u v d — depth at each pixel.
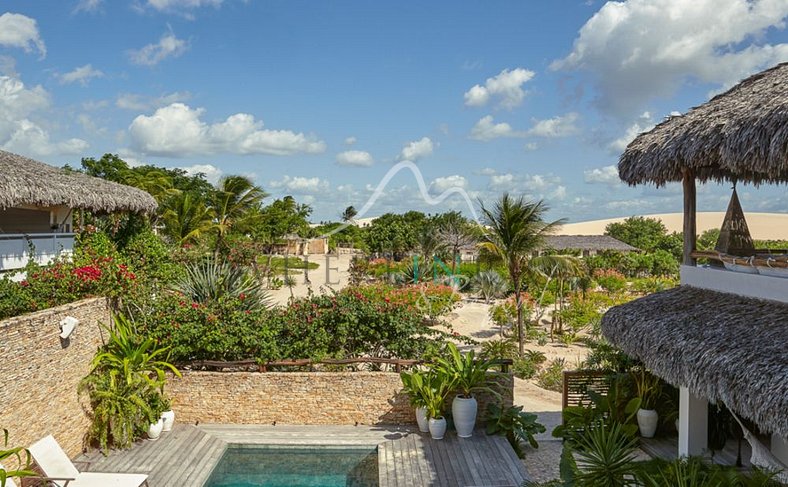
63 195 12.73
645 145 9.05
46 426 9.26
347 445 10.95
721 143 7.23
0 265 12.05
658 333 8.08
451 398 11.69
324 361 12.10
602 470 7.16
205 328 12.02
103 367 10.92
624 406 11.19
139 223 16.53
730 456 9.55
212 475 9.94
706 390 6.66
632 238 74.62
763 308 7.41
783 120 6.23
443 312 24.81
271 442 10.97
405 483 9.20
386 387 11.93
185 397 12.00
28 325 8.87
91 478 8.48
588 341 13.85
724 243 9.73
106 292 11.38
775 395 5.50
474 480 9.27
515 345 19.59
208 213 31.33
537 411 13.13
